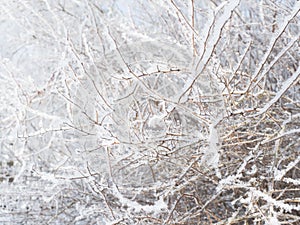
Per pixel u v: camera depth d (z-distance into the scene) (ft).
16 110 9.46
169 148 7.77
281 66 9.75
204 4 10.73
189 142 7.77
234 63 9.92
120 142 6.97
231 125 7.97
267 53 6.63
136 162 8.54
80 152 7.95
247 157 7.65
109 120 7.36
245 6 10.69
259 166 8.82
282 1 8.98
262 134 7.78
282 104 8.68
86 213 8.77
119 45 8.93
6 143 12.25
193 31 6.50
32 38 13.82
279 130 8.27
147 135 8.00
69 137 10.29
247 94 7.55
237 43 10.05
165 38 8.62
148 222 8.40
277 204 6.86
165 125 7.62
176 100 6.84
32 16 12.97
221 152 8.11
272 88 10.18
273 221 6.92
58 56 12.66
